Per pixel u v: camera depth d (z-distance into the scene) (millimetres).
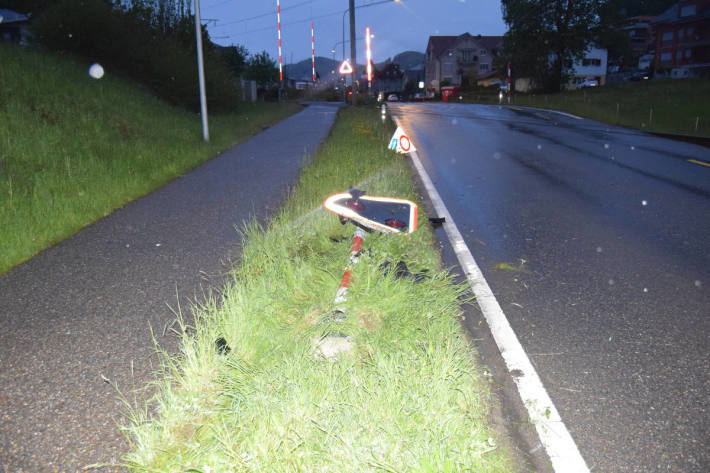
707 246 5445
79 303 4004
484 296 4121
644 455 2305
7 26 27906
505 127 21672
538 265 4887
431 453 2176
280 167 10742
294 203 7109
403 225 4730
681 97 33031
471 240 5742
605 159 12258
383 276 3961
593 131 19891
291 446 2258
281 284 3914
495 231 6113
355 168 9297
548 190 8633
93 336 3439
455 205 7551
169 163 10391
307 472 2129
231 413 2500
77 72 15711
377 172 9188
